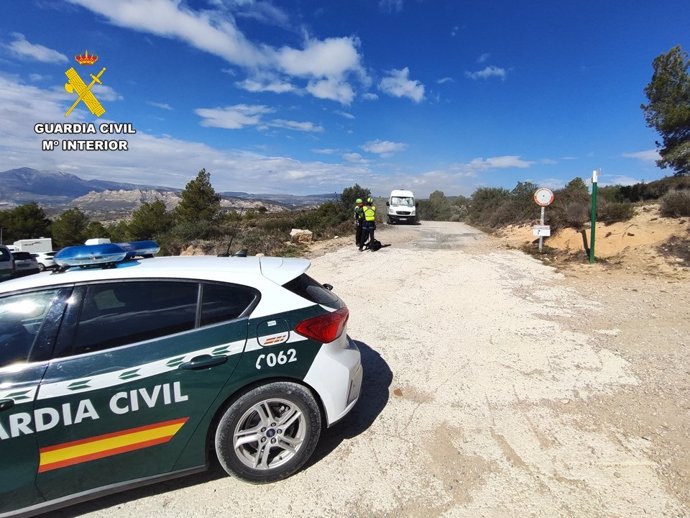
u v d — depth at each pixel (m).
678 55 13.48
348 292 8.14
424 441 3.16
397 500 2.55
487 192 27.72
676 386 3.89
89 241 2.87
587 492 2.57
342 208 23.73
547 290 7.83
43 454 2.26
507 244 14.12
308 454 2.79
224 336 2.59
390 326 6.01
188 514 2.47
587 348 4.93
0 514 2.26
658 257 9.20
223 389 2.56
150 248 3.43
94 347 2.41
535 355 4.79
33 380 2.25
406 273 9.82
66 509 2.53
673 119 13.16
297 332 2.77
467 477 2.74
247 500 2.58
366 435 3.26
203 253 14.80
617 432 3.20
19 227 45.38
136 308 2.56
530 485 2.65
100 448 2.35
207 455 2.62
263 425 2.70
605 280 8.38
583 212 12.67
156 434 2.45
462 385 4.09
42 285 2.50
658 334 5.28
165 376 2.43
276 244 15.48
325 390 2.83
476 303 7.11
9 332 2.38
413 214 25.42
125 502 2.58
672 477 2.68
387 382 4.18
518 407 3.64
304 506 2.52
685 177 13.61
